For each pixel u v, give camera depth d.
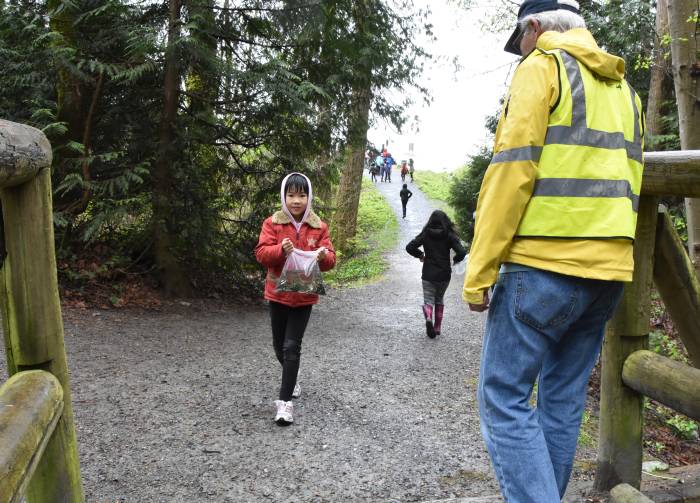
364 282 13.51
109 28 7.60
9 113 7.25
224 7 8.36
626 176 1.96
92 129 8.04
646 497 2.27
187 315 7.59
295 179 3.95
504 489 1.98
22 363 1.72
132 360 5.30
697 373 2.20
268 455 3.40
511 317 1.98
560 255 1.89
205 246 8.77
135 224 8.46
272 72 8.21
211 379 4.88
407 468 3.29
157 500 2.83
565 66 1.94
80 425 3.71
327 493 2.96
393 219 24.83
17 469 1.20
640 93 9.91
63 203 7.82
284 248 3.77
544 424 2.23
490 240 1.92
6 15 6.98
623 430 2.57
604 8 7.66
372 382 5.07
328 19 8.69
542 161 1.91
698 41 4.95
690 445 4.07
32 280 1.70
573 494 2.60
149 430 3.70
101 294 7.67
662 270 2.59
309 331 7.39
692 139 5.02
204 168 8.91
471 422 4.11
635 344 2.55
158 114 8.30
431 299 7.14
